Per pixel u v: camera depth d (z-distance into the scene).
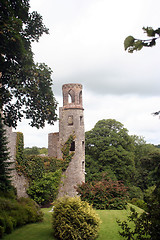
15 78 7.41
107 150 31.42
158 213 3.56
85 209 10.12
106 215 13.49
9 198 11.77
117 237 9.92
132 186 34.91
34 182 17.31
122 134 33.47
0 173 11.97
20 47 7.09
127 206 15.45
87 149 34.94
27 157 17.70
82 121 26.58
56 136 26.69
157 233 3.44
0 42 6.66
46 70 8.38
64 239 9.12
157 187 4.01
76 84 26.48
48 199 18.95
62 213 9.63
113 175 29.72
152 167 9.34
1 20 6.15
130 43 2.64
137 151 41.59
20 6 7.59
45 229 10.38
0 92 7.45
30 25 8.51
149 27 2.53
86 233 9.41
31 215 11.48
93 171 31.55
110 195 15.79
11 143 16.50
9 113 8.62
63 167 23.89
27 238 8.99
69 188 23.72
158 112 3.72
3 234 9.13
